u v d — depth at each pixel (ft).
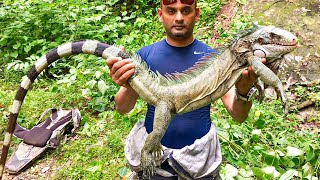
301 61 6.45
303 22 7.11
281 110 5.74
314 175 4.40
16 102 3.80
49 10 7.50
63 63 6.95
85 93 5.82
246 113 3.38
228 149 4.72
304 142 4.85
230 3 8.11
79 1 7.72
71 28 7.17
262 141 5.08
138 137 3.41
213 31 7.63
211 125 3.45
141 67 3.08
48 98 6.12
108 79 6.07
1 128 5.50
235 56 2.99
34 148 5.00
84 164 4.82
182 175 3.29
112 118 5.51
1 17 7.68
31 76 3.71
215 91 3.03
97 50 3.24
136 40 7.26
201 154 3.28
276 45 2.82
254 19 7.41
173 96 3.02
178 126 3.26
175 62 3.26
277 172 4.24
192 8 3.14
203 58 3.09
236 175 4.19
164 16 3.18
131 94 3.42
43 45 7.20
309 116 5.67
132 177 3.68
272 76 2.73
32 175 4.75
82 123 5.49
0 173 3.91
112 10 9.04
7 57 7.26
